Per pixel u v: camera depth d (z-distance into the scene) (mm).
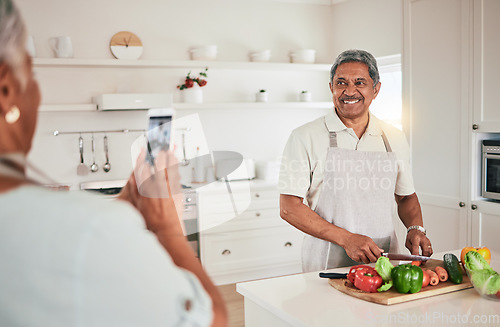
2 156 480
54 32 3932
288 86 4887
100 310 447
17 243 451
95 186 4078
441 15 3441
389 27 4191
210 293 551
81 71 4062
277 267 4340
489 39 3094
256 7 4664
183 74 4398
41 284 443
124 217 481
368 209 2082
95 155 4145
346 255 1979
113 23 4109
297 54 4664
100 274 444
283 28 4789
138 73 4238
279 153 4883
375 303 1424
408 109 3770
